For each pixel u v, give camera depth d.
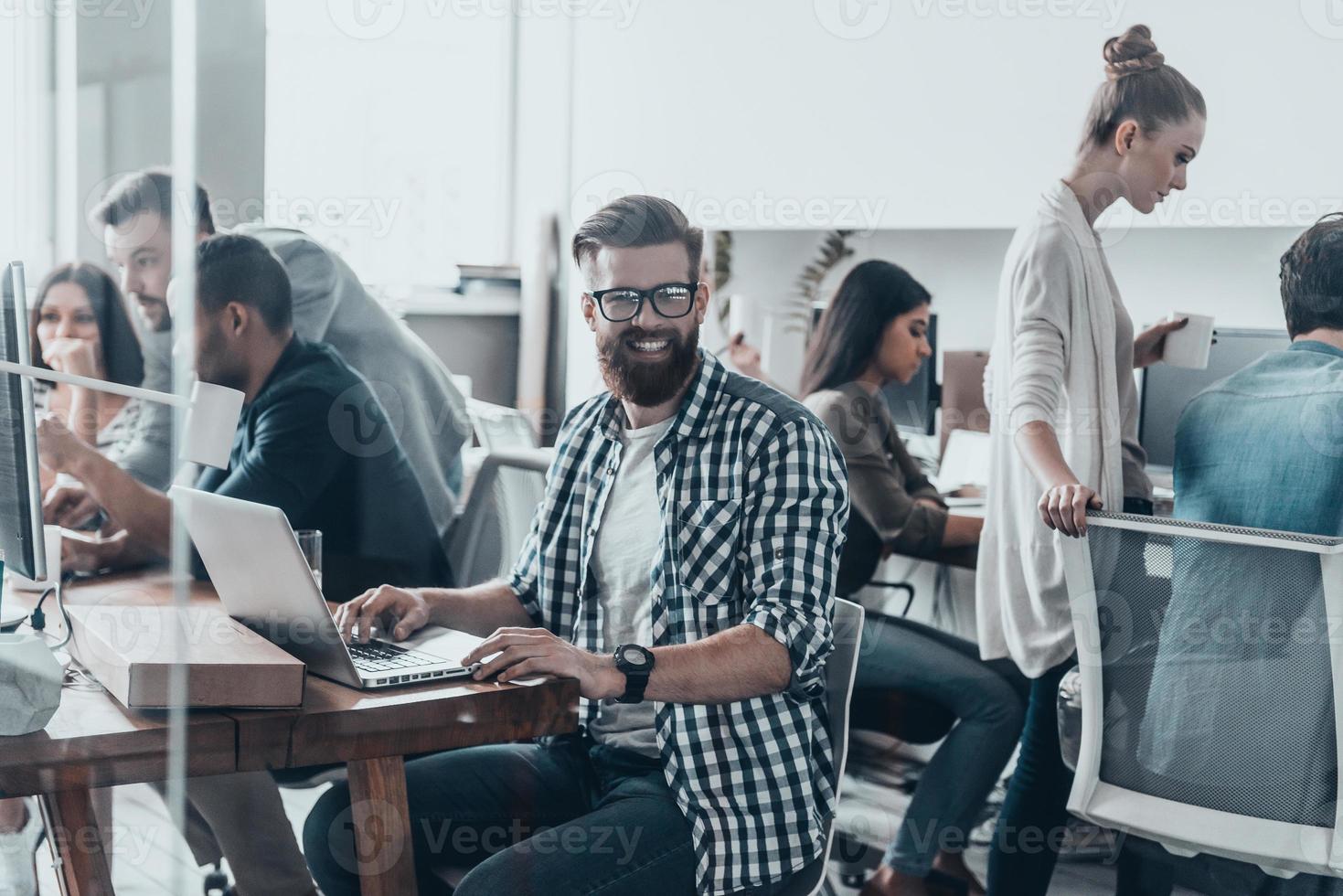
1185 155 1.64
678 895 1.30
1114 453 1.69
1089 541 1.47
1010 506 1.78
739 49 2.06
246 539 1.25
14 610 1.43
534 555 1.55
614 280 1.46
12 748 1.07
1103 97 1.70
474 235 1.89
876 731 1.93
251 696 1.13
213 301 1.73
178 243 1.73
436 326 1.85
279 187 1.80
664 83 2.14
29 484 1.26
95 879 1.28
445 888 1.44
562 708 1.21
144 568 1.62
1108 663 1.47
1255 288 1.58
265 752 1.13
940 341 1.87
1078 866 1.73
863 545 1.93
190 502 1.32
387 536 1.77
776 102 2.04
